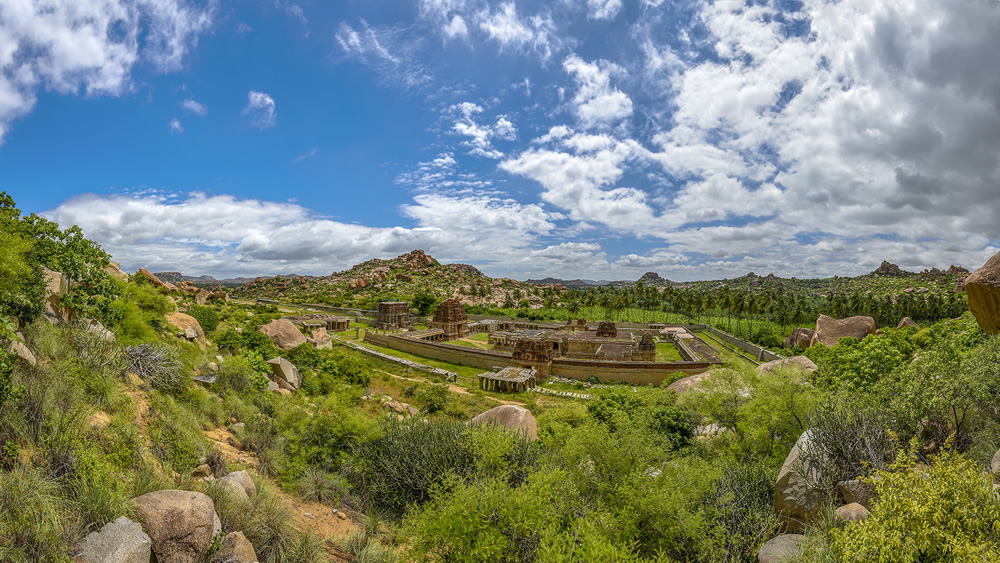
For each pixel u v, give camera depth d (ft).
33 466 20.79
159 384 41.57
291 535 27.37
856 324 141.08
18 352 27.09
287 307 357.82
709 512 28.94
